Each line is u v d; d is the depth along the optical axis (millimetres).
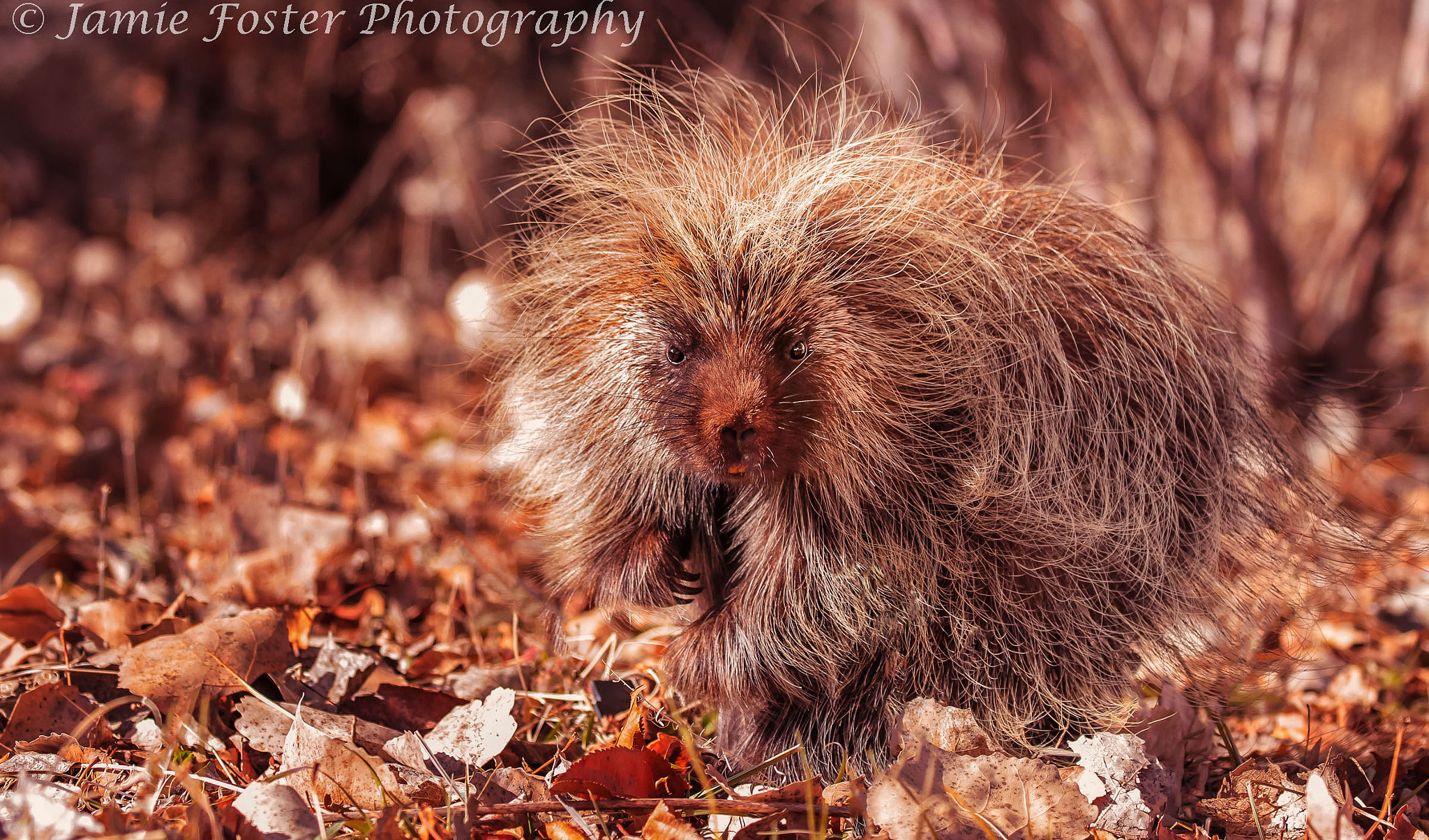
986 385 4387
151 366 11055
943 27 9133
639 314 4387
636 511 4742
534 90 14234
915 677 4531
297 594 6055
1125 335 4668
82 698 4738
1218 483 4793
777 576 4445
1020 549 4488
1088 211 5125
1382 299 10852
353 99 15391
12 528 7082
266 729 4539
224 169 15406
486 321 5680
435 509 7535
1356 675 6141
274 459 8609
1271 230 9539
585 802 4191
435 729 4551
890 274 4422
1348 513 5484
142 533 7445
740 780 4469
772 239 4273
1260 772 4422
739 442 4055
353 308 13008
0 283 12648
